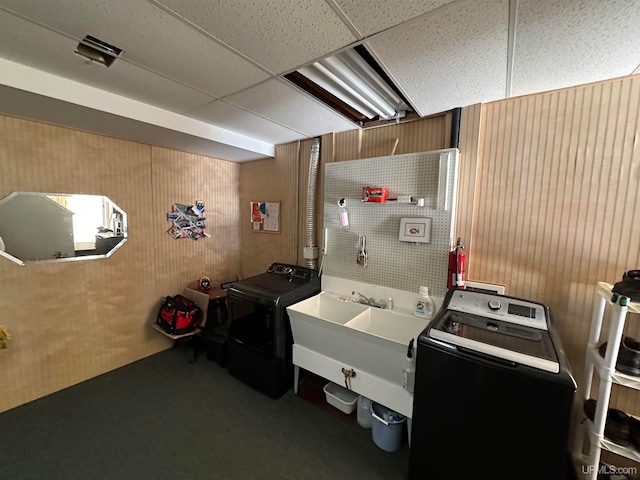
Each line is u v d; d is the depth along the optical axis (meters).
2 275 1.99
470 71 1.44
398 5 1.02
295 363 2.24
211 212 3.29
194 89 1.78
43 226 2.14
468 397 1.26
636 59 1.27
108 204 2.47
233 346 2.46
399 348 1.61
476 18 1.06
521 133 1.71
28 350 2.12
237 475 1.59
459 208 1.92
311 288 2.46
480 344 1.27
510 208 1.77
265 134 2.70
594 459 1.33
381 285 2.21
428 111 1.95
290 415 2.06
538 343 1.31
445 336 1.35
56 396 2.21
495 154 1.80
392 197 2.10
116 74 1.59
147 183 2.72
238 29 1.19
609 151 1.49
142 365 2.68
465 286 1.89
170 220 2.93
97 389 2.31
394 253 2.12
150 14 1.10
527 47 1.22
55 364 2.26
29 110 1.81
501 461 1.21
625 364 1.27
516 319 1.49
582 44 1.18
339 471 1.62
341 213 2.28
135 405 2.13
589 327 1.58
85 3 1.04
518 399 1.15
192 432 1.89
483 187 1.84
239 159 3.34
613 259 1.51
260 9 1.06
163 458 1.69
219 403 2.18
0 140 1.92
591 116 1.52
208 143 2.58
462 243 1.92
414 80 1.54
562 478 1.11
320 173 2.72
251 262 3.52
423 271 2.00
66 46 1.33
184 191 3.02
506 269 1.80
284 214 3.10
